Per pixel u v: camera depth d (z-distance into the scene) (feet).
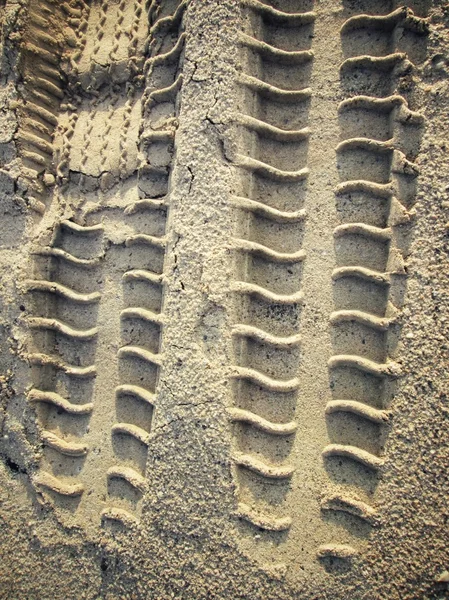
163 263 2.27
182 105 2.23
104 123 2.59
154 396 2.15
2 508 2.27
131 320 2.32
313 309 2.15
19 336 2.33
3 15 2.58
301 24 2.34
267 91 2.27
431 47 2.14
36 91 2.57
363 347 2.08
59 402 2.32
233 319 2.10
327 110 2.27
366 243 2.14
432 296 2.00
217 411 2.02
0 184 2.47
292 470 2.02
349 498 1.95
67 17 2.71
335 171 2.23
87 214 2.48
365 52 2.26
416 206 2.06
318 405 2.08
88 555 2.13
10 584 2.20
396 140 2.13
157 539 2.02
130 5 2.68
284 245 2.22
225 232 2.13
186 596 1.95
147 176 2.40
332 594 1.89
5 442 2.32
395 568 1.87
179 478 2.02
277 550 1.95
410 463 1.92
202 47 2.23
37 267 2.42
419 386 1.96
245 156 2.20
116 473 2.16
